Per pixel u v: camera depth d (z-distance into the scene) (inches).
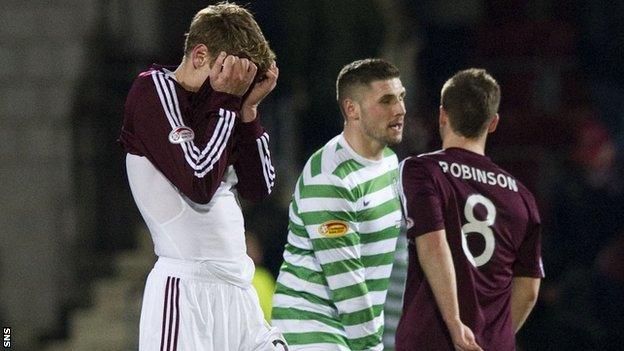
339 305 770.8
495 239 767.1
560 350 1359.5
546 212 1593.3
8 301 1530.5
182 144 617.6
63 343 1505.9
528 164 1711.4
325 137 1582.2
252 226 1462.8
